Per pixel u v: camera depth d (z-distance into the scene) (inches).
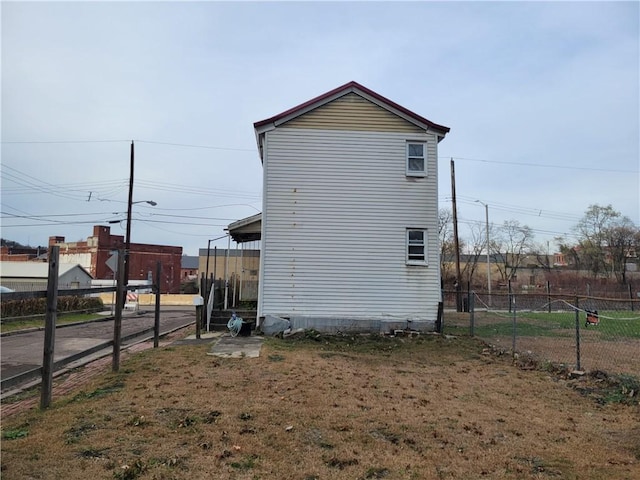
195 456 170.1
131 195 1229.1
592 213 2402.8
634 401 269.3
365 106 578.2
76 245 2185.0
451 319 775.7
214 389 267.3
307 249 554.9
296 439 192.1
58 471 154.3
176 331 666.8
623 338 547.2
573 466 174.6
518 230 2578.7
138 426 199.8
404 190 570.3
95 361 389.7
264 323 538.0
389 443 192.7
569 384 313.4
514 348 423.5
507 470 169.0
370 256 558.6
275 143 567.2
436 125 576.1
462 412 241.9
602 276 2320.4
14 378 226.1
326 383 292.5
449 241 2130.9
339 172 567.8
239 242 722.8
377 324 547.2
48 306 240.5
